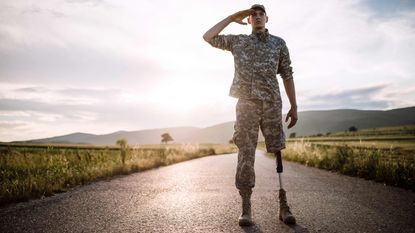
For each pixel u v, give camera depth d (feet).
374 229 10.15
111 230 10.28
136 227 10.59
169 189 18.85
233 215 12.16
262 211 12.89
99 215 12.30
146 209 13.28
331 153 36.29
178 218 11.72
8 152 34.45
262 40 11.89
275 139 11.71
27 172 27.02
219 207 13.58
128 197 16.17
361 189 18.42
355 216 11.85
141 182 22.39
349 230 10.05
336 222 11.02
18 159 31.89
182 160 54.44
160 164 41.14
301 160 43.42
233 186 19.99
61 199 15.81
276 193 17.12
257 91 11.53
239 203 14.43
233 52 12.09
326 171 30.19
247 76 11.64
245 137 11.48
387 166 23.40
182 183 21.63
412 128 452.76
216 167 36.32
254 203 14.49
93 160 33.88
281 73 12.66
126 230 10.27
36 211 13.11
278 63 12.11
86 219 11.71
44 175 23.80
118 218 11.80
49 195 16.99
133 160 36.86
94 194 17.19
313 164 37.27
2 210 13.34
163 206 13.84
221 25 12.12
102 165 30.19
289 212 11.14
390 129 474.49
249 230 10.16
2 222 11.40
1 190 16.08
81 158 33.37
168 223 11.04
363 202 14.51
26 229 10.51
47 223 11.22
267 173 28.07
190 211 12.84
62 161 28.48
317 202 14.55
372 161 26.30
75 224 11.05
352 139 298.35
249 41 11.92
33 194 16.43
